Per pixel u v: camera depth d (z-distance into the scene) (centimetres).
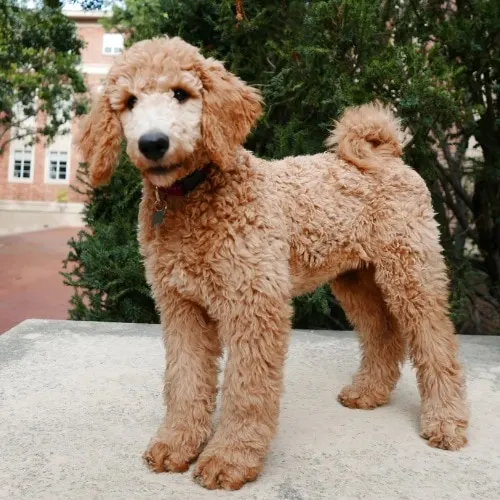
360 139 263
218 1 482
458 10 495
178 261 213
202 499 200
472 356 371
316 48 410
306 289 260
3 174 2953
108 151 221
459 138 556
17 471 216
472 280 561
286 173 246
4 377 312
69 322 430
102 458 228
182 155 199
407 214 255
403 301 256
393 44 459
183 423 227
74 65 1884
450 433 243
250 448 211
